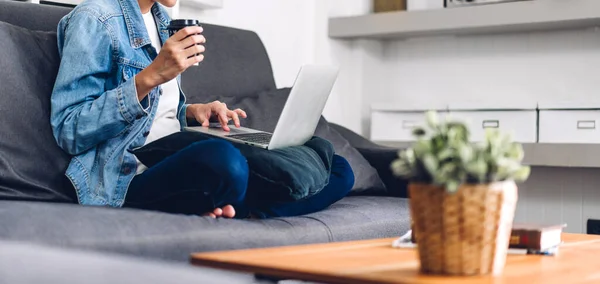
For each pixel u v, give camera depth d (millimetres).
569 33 3740
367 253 1407
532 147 3484
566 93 3758
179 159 1836
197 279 778
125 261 859
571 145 3387
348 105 4105
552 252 1524
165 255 1559
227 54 2887
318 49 4020
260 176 1935
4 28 1990
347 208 2182
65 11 2318
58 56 2092
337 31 3986
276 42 3820
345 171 2238
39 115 1970
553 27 3682
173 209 1901
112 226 1528
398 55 4215
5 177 1854
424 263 1189
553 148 3430
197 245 1611
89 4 2043
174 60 1917
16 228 1424
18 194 1871
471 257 1170
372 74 4195
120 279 749
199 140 1962
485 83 3971
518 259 1435
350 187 2229
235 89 2855
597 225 3527
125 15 2096
